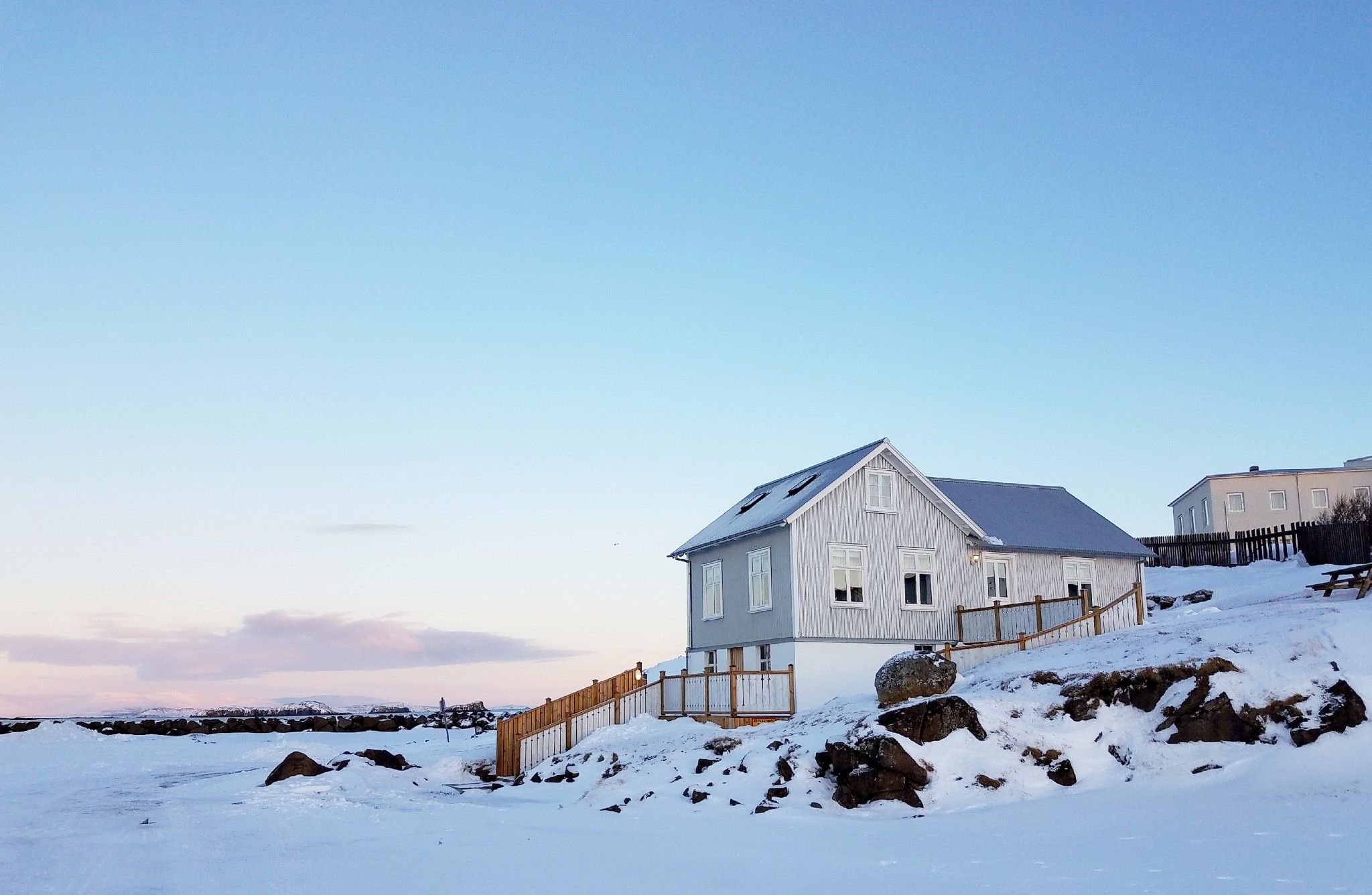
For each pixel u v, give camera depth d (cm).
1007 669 2462
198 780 2633
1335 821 1290
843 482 3300
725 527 3681
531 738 2764
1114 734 1814
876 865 1221
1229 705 1747
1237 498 6391
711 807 1762
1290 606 2581
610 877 1186
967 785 1686
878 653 3225
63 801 2189
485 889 1125
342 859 1348
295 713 7031
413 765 2856
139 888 1164
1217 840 1243
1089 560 3753
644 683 3053
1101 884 1055
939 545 3438
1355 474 6222
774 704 2805
